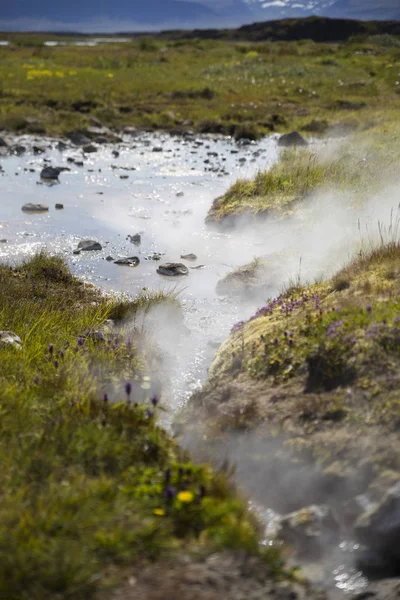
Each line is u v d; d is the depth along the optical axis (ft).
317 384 21.84
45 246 47.75
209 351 31.68
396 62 182.19
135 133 98.53
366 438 18.75
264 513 18.33
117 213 57.26
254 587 13.43
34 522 14.03
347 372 21.53
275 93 136.67
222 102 125.29
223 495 16.35
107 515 14.46
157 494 15.76
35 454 17.15
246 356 25.18
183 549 14.07
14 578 12.60
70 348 28.45
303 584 14.34
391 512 16.21
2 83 136.15
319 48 226.79
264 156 82.23
